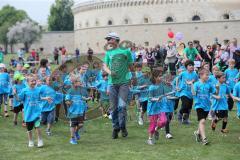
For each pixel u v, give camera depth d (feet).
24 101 36.50
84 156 32.63
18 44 371.76
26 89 36.40
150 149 34.91
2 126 47.01
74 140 37.65
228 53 73.20
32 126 36.35
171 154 32.99
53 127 45.85
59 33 354.54
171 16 245.65
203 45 235.61
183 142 37.58
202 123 36.68
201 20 236.43
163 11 248.11
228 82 50.08
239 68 68.44
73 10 325.21
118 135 41.29
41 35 360.89
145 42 254.06
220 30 230.89
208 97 36.88
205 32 235.40
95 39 286.25
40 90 37.37
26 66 57.57
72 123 37.58
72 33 350.64
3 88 53.31
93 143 37.68
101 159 31.58
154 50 102.73
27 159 31.96
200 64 59.98
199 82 37.06
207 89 36.73
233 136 40.06
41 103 41.73
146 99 45.50
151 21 252.62
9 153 34.09
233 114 53.11
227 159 31.37
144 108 46.21
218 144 36.60
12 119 51.88
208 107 36.88
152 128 36.76
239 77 48.26
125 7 262.67
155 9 250.57
